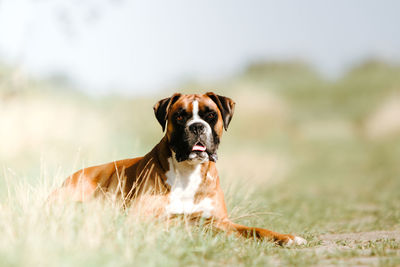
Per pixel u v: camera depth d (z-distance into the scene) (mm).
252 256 4832
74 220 4840
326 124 32312
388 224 8094
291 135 27438
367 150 25531
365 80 43844
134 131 21516
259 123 24281
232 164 14992
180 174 6023
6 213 5020
